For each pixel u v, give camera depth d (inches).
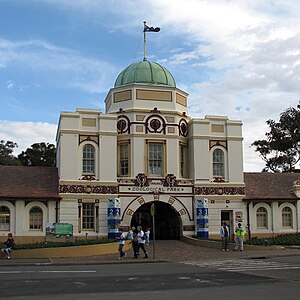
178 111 1659.7
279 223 1689.2
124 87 1649.9
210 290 616.7
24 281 709.9
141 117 1619.1
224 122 1686.8
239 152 1680.6
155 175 1606.8
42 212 1498.5
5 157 2893.7
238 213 1644.9
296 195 1706.4
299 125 2529.5
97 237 1518.2
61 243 1264.8
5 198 1462.8
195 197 1615.4
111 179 1557.6
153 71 1700.3
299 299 544.7
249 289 623.5
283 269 863.7
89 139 1558.8
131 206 1563.7
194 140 1642.5
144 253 1227.9
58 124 1627.7
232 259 1117.7
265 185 1745.8
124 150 1615.4
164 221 1695.4
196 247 1437.0
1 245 1238.3
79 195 1521.9
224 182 1648.6
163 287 645.3
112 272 834.8
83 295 580.1
